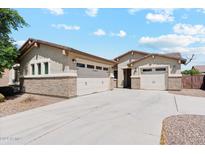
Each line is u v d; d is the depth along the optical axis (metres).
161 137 4.46
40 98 11.20
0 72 11.93
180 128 5.05
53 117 6.54
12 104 9.40
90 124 5.62
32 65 13.89
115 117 6.50
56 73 11.66
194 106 8.61
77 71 11.91
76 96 11.70
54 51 11.86
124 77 21.78
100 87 15.52
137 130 5.02
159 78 17.58
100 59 14.58
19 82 15.23
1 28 12.01
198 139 4.25
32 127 5.34
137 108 8.12
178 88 16.62
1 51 11.05
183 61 16.77
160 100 10.53
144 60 18.45
